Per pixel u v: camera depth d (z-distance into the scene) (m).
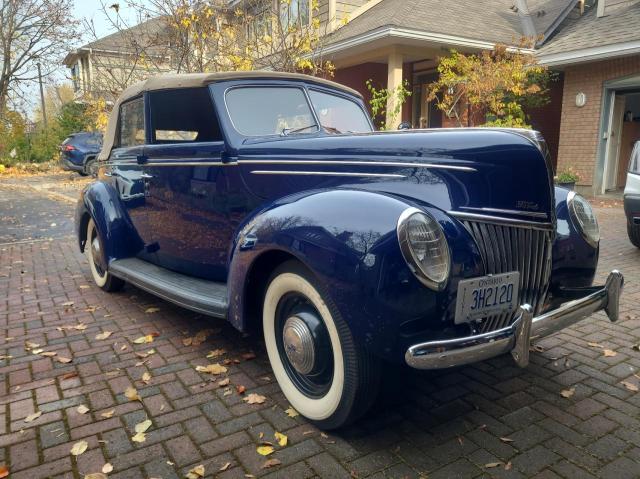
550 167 2.50
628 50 9.75
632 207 5.89
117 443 2.40
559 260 2.80
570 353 3.34
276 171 3.00
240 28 9.14
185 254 3.73
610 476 2.14
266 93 3.50
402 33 10.48
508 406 2.70
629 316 4.00
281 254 2.55
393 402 2.74
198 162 3.41
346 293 2.12
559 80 13.36
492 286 2.29
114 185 4.48
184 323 3.96
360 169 2.68
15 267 5.84
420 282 2.05
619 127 11.45
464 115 12.14
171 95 3.65
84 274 5.53
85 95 10.91
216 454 2.31
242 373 3.11
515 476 2.14
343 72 14.08
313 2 10.50
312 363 2.41
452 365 2.02
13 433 2.49
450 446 2.36
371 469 2.20
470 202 2.40
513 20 13.20
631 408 2.66
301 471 2.19
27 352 3.43
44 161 23.55
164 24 9.19
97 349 3.47
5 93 23.55
